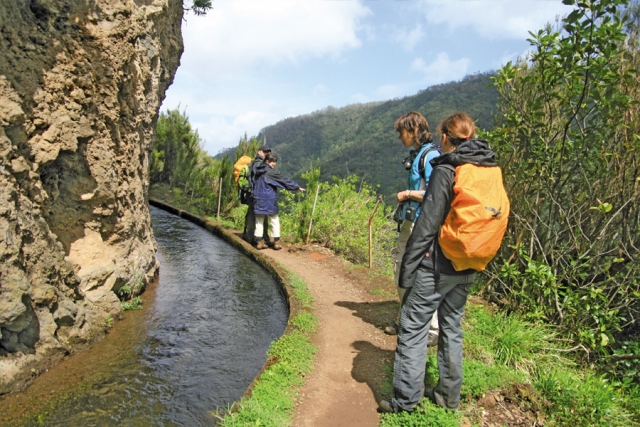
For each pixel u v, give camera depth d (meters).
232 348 4.67
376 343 4.68
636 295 4.62
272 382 3.64
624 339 5.40
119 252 5.38
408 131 4.21
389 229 9.84
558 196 5.29
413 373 3.25
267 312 5.73
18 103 3.67
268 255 7.98
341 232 9.08
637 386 4.50
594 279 5.36
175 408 3.55
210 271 7.25
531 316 4.99
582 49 4.64
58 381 3.71
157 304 5.63
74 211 4.66
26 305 3.57
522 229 5.37
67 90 4.25
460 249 2.91
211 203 12.12
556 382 3.83
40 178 4.27
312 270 7.36
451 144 3.35
